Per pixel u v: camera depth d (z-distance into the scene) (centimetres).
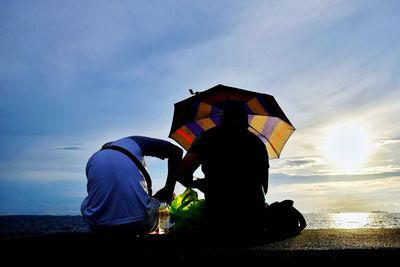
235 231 369
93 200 361
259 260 245
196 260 246
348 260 245
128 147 382
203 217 388
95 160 371
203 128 548
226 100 534
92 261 250
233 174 383
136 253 250
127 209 357
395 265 249
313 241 310
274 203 407
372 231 405
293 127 528
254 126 538
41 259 249
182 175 393
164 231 408
